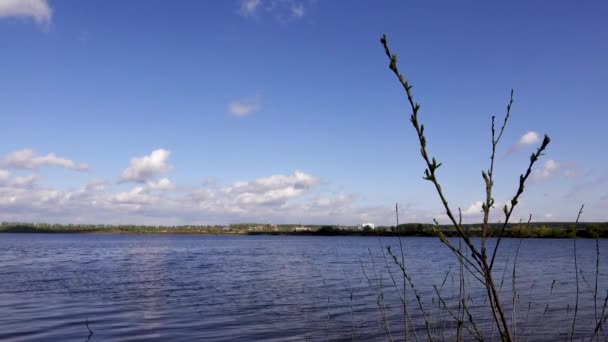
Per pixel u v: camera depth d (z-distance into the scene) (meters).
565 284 26.52
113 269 43.84
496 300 2.10
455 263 47.34
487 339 11.98
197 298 24.34
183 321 17.89
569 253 78.00
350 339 14.27
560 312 16.94
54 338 14.88
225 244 132.25
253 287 29.41
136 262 54.69
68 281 32.69
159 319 18.31
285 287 29.14
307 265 49.59
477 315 15.34
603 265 45.28
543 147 2.02
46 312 19.84
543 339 12.42
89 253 75.50
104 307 21.28
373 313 18.61
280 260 59.28
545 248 105.69
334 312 19.25
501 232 2.13
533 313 16.62
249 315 19.17
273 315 19.09
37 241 150.88
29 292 26.56
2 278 34.56
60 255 68.88
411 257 63.00
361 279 32.84
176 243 139.12
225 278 35.53
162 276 37.16
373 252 80.19
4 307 21.14
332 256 68.38
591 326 14.34
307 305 21.45
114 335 15.45
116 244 124.56
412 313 17.86
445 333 12.86
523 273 33.50
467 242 2.14
